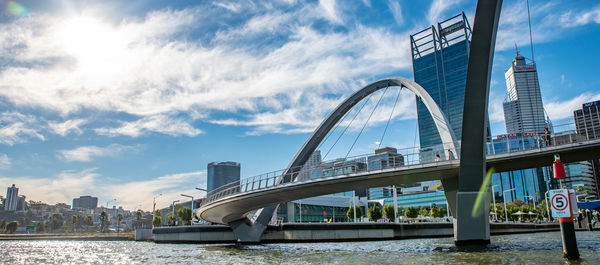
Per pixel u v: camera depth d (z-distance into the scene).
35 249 64.00
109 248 64.12
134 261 36.72
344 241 67.56
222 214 61.44
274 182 48.69
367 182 44.06
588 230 78.19
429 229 76.81
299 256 36.25
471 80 33.75
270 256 37.25
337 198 153.12
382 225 69.94
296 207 137.38
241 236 64.31
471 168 35.84
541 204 166.00
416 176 41.12
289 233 68.31
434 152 40.50
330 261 30.45
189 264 31.64
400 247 44.00
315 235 68.12
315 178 44.62
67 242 99.31
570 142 35.00
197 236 77.19
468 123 34.69
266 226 65.06
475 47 33.03
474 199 36.00
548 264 21.03
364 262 28.55
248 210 59.41
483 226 36.66
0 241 108.56
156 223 145.12
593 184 189.38
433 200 183.25
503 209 136.12
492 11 31.97
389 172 40.44
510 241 46.28
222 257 37.72
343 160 44.34
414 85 57.84
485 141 35.44
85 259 41.78
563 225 20.02
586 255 24.52
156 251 51.53
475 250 33.28
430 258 28.88
